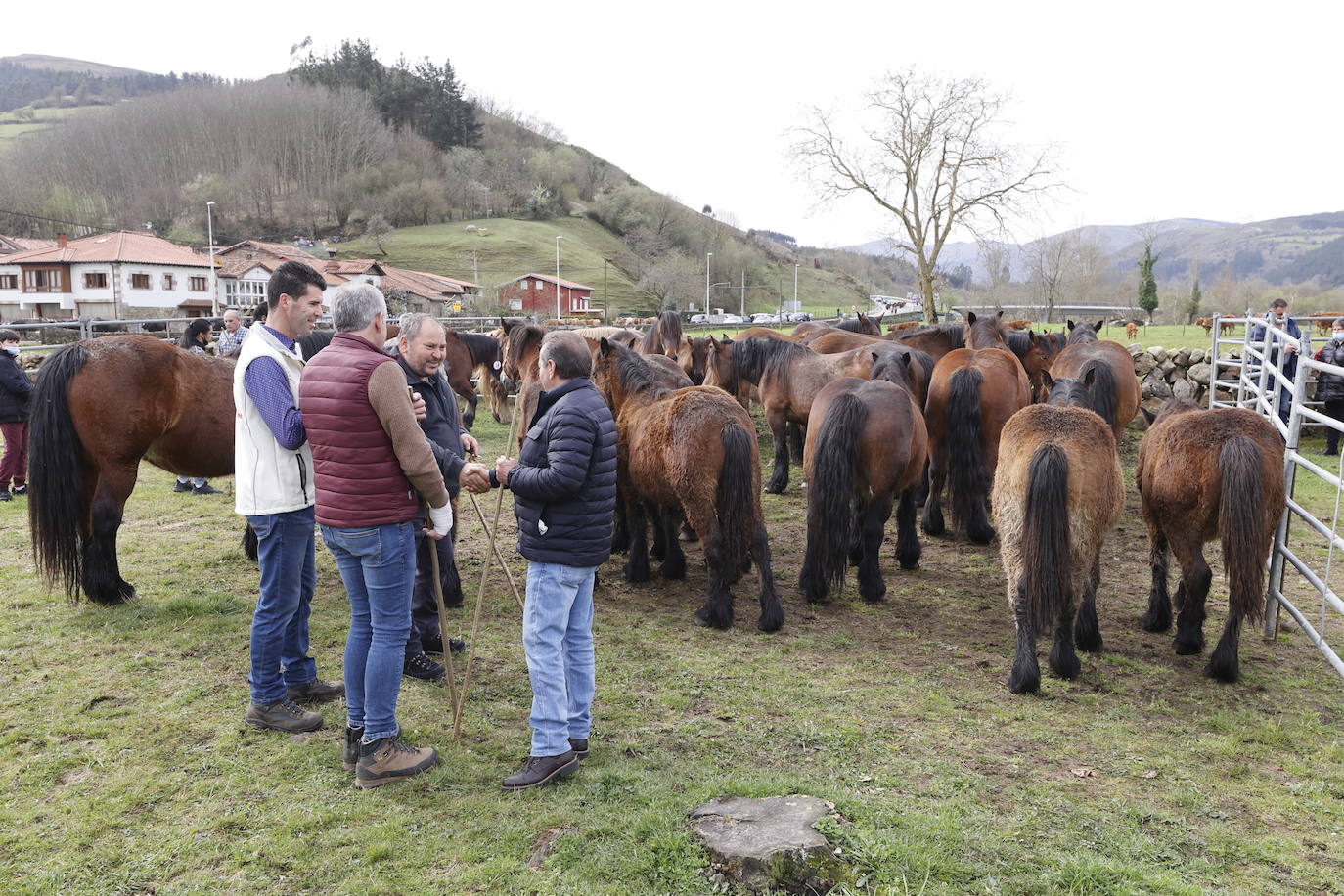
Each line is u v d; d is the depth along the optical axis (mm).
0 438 10898
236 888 2686
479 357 12508
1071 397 5559
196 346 8516
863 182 34969
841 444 5355
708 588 5656
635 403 5602
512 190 115812
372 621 3277
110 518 5066
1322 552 6957
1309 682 4512
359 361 3104
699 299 85000
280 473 3521
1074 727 3916
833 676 4449
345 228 97062
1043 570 4141
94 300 50531
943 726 3879
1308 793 3357
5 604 5184
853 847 2730
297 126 100875
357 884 2697
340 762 3461
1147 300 40719
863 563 5781
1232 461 4246
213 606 5160
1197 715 4086
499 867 2768
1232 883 2742
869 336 10656
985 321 9367
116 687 4109
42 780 3289
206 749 3539
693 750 3588
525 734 3732
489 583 5879
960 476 6641
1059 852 2848
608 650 4766
